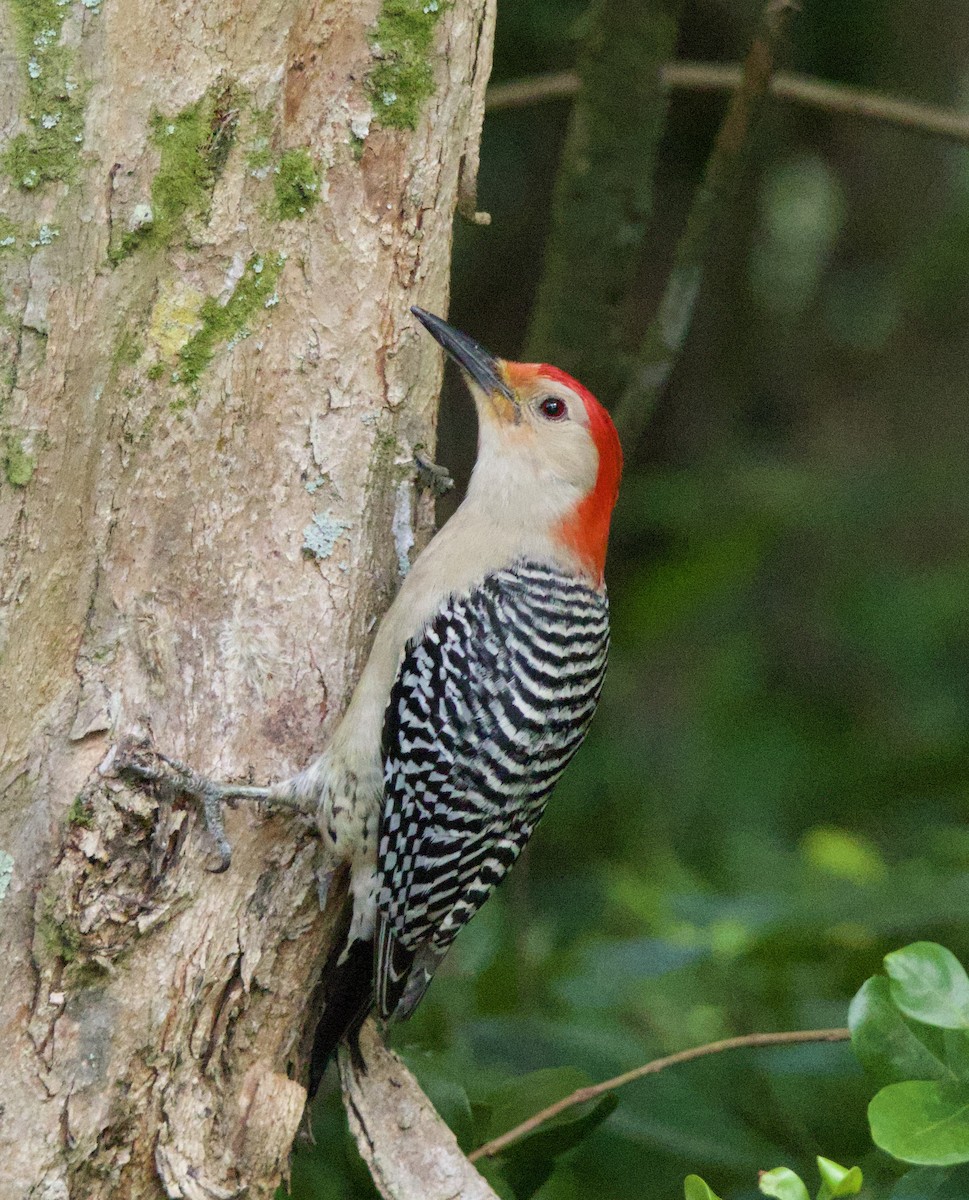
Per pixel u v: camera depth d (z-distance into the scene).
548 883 15.33
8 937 7.94
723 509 17.97
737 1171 10.11
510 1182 9.54
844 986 11.16
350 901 9.43
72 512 8.16
